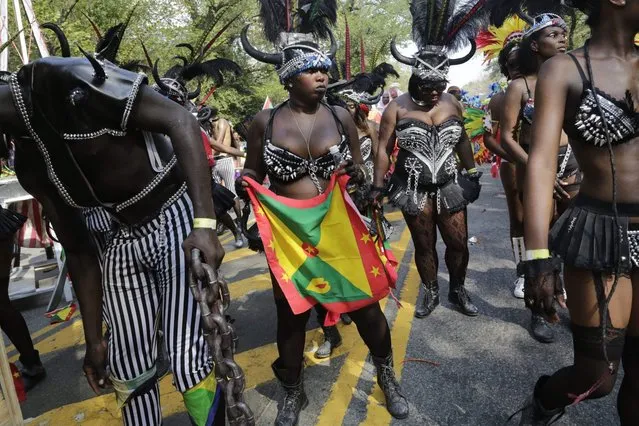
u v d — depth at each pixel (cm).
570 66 139
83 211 187
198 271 125
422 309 327
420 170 305
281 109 219
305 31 232
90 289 180
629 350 158
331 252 208
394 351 284
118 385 173
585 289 148
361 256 210
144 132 156
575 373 158
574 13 268
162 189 166
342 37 1187
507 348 278
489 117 328
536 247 136
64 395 276
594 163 144
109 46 158
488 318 317
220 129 620
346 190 221
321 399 244
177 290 163
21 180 164
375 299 211
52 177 151
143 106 141
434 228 320
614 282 139
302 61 201
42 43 487
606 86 136
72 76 133
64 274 422
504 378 249
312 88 205
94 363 183
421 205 309
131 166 156
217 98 1281
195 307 163
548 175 138
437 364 267
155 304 175
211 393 164
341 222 208
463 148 325
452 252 320
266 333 331
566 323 299
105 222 178
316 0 229
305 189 216
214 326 120
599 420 211
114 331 172
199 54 308
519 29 394
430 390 244
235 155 530
